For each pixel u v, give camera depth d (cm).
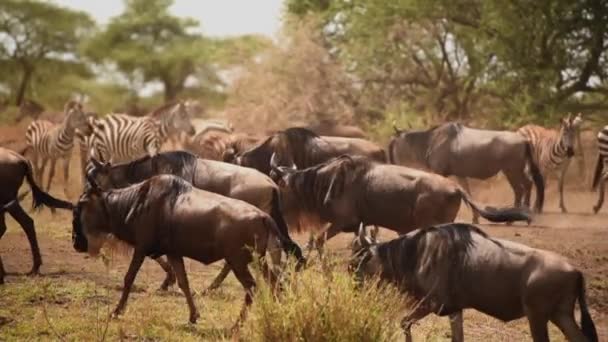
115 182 3584
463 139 5569
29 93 18438
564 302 2592
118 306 3030
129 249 3347
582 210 6369
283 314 2500
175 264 3017
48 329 2853
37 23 18088
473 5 8925
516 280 2614
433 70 9325
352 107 8775
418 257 2725
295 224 3959
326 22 9881
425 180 3759
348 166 3866
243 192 3606
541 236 4838
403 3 8806
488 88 8794
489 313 2681
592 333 2616
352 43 9169
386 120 8181
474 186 7331
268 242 2917
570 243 4656
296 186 3916
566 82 8631
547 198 7062
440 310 2705
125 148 6488
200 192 2997
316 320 2481
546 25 8419
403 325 2716
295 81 8669
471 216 5553
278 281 2773
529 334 3200
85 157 6494
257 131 8512
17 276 3650
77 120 6338
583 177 7856
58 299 3262
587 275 3988
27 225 3700
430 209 3728
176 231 2961
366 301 2539
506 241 2672
